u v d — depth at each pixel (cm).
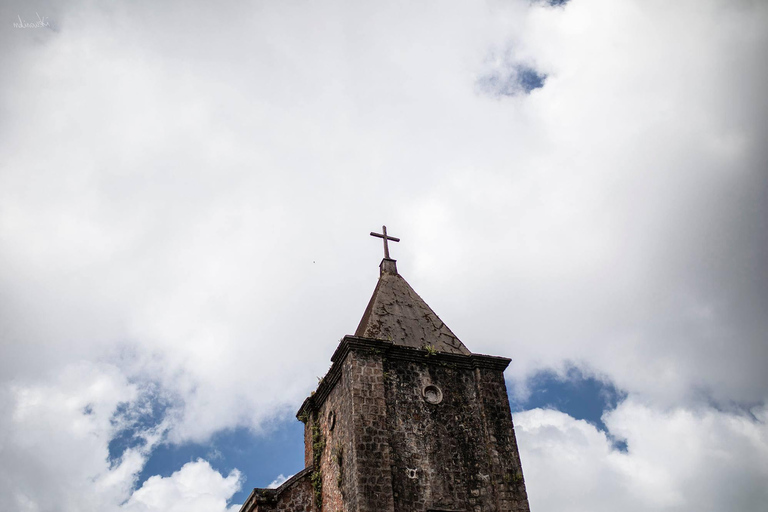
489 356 2231
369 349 2100
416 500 1902
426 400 2097
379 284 2505
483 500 1970
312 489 2166
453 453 2025
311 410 2367
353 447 1914
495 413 2136
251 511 2092
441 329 2375
